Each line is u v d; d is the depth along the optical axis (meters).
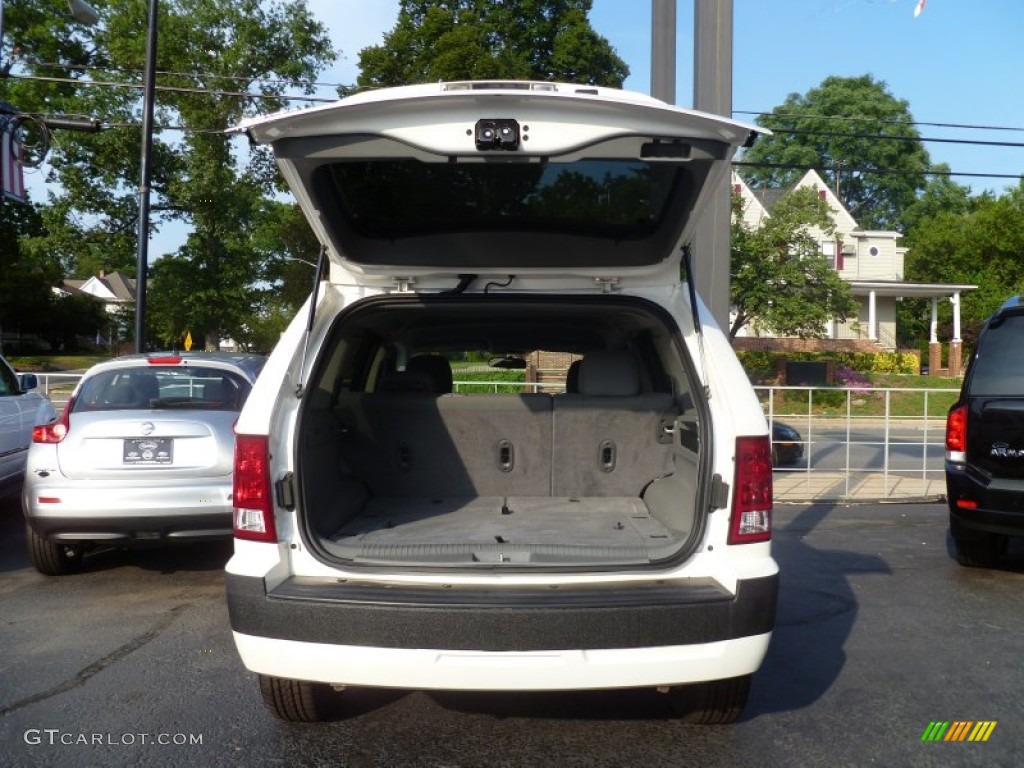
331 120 3.21
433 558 3.52
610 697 4.49
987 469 6.51
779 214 30.31
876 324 40.41
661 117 3.20
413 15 33.59
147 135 14.93
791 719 4.25
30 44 35.28
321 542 3.59
